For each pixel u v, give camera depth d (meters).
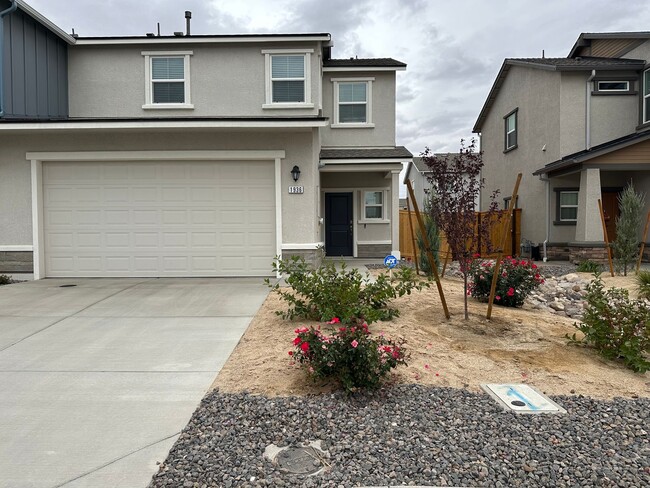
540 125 16.70
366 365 4.02
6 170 10.43
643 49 15.77
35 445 3.29
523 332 5.88
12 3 10.34
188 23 14.55
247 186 10.70
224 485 2.78
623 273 11.53
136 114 13.20
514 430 3.42
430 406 3.83
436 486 2.77
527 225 17.70
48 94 12.12
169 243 10.66
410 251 15.38
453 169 6.29
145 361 4.97
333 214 16.38
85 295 8.48
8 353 5.24
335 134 15.38
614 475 2.86
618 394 4.16
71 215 10.61
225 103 13.18
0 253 10.45
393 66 15.12
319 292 6.30
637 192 15.16
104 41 12.88
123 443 3.30
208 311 7.20
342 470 2.94
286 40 12.89
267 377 4.46
